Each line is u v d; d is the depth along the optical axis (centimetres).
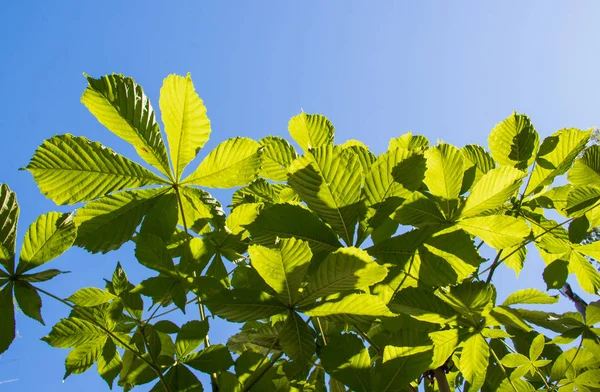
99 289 207
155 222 190
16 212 171
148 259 185
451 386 234
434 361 183
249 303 158
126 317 213
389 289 183
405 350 168
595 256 228
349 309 156
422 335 170
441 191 190
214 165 192
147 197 189
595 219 226
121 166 184
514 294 215
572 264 238
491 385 234
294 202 220
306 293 156
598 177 221
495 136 239
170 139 189
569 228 217
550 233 230
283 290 157
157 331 210
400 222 185
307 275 172
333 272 148
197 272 192
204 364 202
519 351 248
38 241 169
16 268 167
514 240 182
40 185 173
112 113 182
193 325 204
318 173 172
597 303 237
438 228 182
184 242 211
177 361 205
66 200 177
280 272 153
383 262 176
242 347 231
